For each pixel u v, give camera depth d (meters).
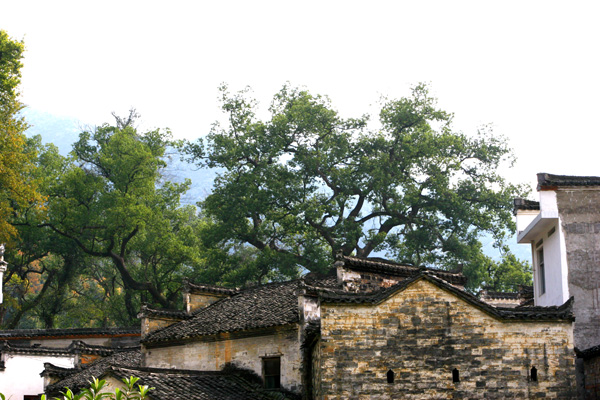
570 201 27.69
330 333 21.11
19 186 53.09
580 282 26.98
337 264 28.08
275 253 58.19
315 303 26.55
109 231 60.66
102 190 64.31
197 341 29.50
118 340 42.38
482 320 21.33
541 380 21.05
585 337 26.50
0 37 52.91
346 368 20.94
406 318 21.34
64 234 62.19
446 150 62.88
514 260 63.03
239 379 27.23
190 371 27.14
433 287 21.55
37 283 85.88
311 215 58.62
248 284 60.06
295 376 26.00
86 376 32.66
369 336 21.17
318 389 22.14
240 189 60.69
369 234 62.19
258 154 64.31
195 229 70.81
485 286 60.06
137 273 64.25
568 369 21.14
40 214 59.44
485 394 20.89
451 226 62.91
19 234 61.50
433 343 21.20
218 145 64.50
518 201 31.70
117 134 65.38
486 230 63.22
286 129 62.34
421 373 21.02
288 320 26.33
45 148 73.25
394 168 60.88
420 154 61.66
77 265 67.19
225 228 60.38
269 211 60.97
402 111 62.72
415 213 63.06
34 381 38.69
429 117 63.78
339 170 61.34
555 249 27.88
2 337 43.25
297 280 30.94
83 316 64.81
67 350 39.97
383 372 20.98
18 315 64.00
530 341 21.27
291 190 61.62
